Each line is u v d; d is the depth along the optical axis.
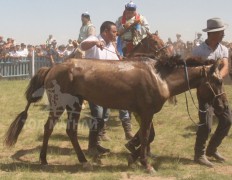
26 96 6.38
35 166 6.48
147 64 6.13
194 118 10.11
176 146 7.77
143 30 8.20
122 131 9.01
